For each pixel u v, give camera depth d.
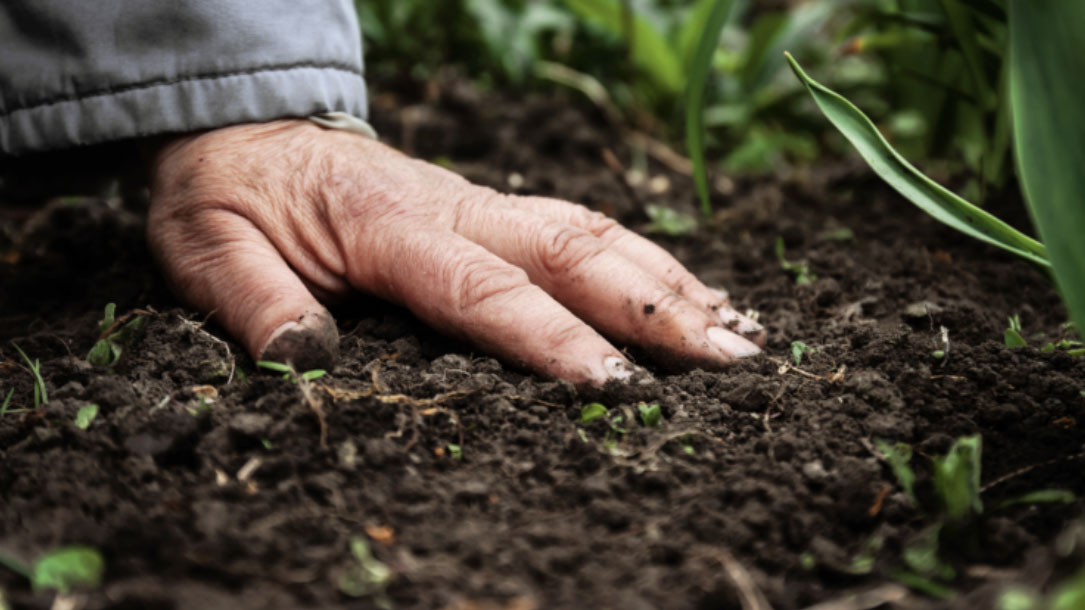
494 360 0.50
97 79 0.52
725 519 0.44
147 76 0.52
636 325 0.50
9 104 0.53
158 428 0.46
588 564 0.43
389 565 0.43
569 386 0.48
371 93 0.84
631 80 0.81
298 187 0.52
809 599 0.42
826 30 1.07
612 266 0.51
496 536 0.44
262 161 0.53
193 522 0.44
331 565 0.43
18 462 0.45
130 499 0.45
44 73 0.52
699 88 0.57
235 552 0.43
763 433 0.48
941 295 0.57
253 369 0.50
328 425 0.46
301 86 0.54
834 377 0.50
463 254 0.50
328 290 0.52
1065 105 0.42
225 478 0.45
